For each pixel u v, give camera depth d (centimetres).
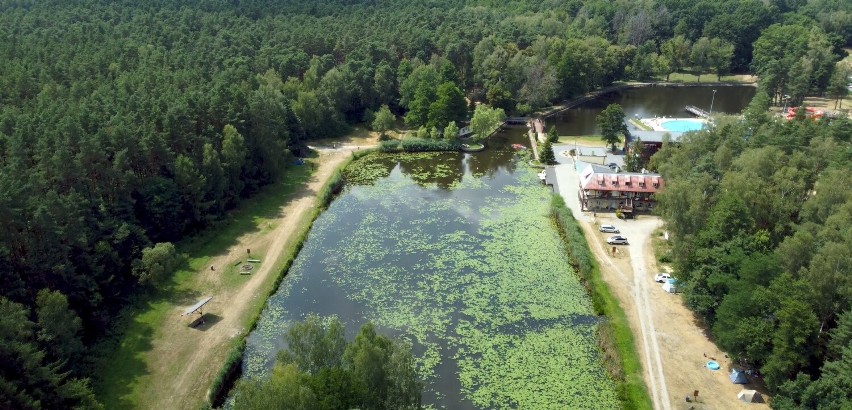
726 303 8431
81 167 10331
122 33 19925
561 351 9144
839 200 9838
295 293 10538
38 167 10112
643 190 13488
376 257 11769
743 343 8125
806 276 8319
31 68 15062
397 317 9906
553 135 17312
